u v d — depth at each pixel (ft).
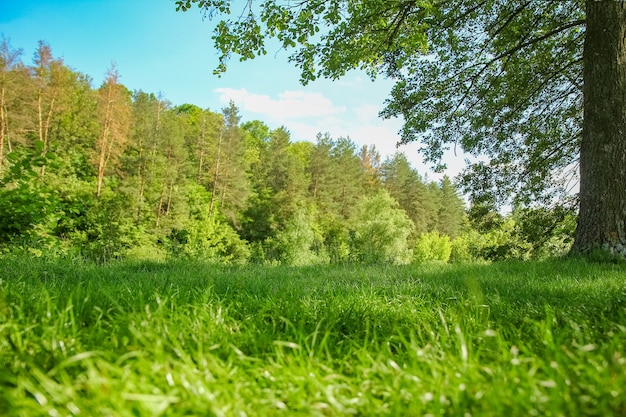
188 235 150.61
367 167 316.19
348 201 244.01
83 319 6.95
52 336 5.47
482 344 5.97
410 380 4.50
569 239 49.67
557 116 47.19
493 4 41.37
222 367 4.87
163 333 5.74
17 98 134.21
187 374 4.20
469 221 53.98
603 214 28.25
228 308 8.25
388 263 30.35
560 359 4.59
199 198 182.50
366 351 5.51
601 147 28.84
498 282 14.85
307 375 4.65
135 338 5.36
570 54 43.06
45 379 3.76
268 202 199.93
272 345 5.86
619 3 28.89
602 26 29.32
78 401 3.61
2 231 23.99
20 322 6.35
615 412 3.50
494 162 49.47
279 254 169.99
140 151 171.53
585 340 5.87
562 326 7.07
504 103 45.37
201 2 32.19
